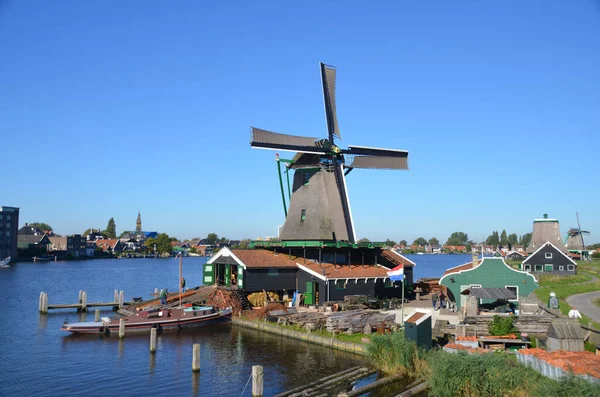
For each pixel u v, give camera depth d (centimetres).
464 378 2069
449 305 4278
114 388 2592
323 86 5194
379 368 2695
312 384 2522
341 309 4244
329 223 5034
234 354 3231
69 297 6706
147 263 17600
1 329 4153
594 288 5144
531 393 1902
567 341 2286
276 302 4581
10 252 15538
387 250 5878
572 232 12038
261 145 4756
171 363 3044
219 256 5050
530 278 3981
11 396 2467
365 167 5428
